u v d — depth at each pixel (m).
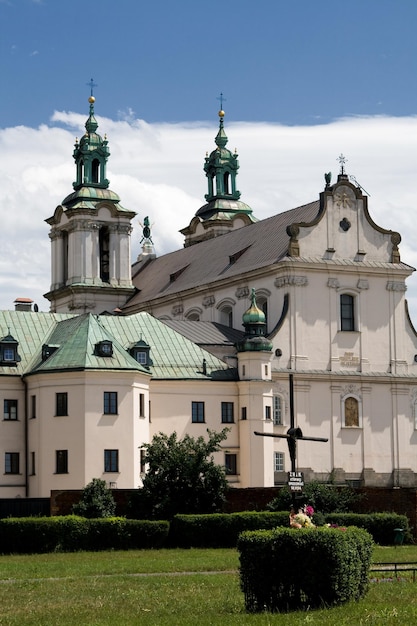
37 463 104.56
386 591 47.19
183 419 111.56
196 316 139.12
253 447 112.38
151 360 112.56
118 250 158.62
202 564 65.19
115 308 156.88
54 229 162.88
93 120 164.50
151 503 89.62
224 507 90.75
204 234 171.88
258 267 126.31
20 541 78.50
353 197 127.44
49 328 114.62
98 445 102.25
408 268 128.38
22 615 43.16
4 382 106.94
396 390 126.31
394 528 83.56
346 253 126.25
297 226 124.12
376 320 126.94
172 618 41.59
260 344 114.31
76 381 102.88
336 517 84.06
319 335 123.50
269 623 39.06
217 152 174.12
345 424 122.88
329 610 41.47
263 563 43.28
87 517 86.81
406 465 125.69
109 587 52.34
